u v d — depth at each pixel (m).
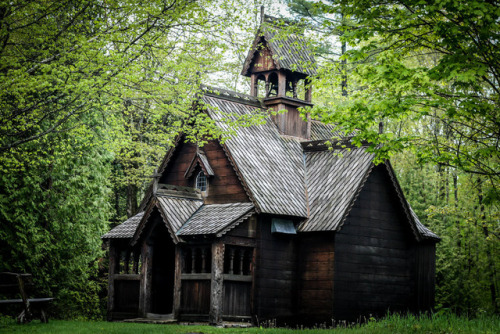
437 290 37.91
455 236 38.72
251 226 28.11
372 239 30.31
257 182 29.02
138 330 20.67
